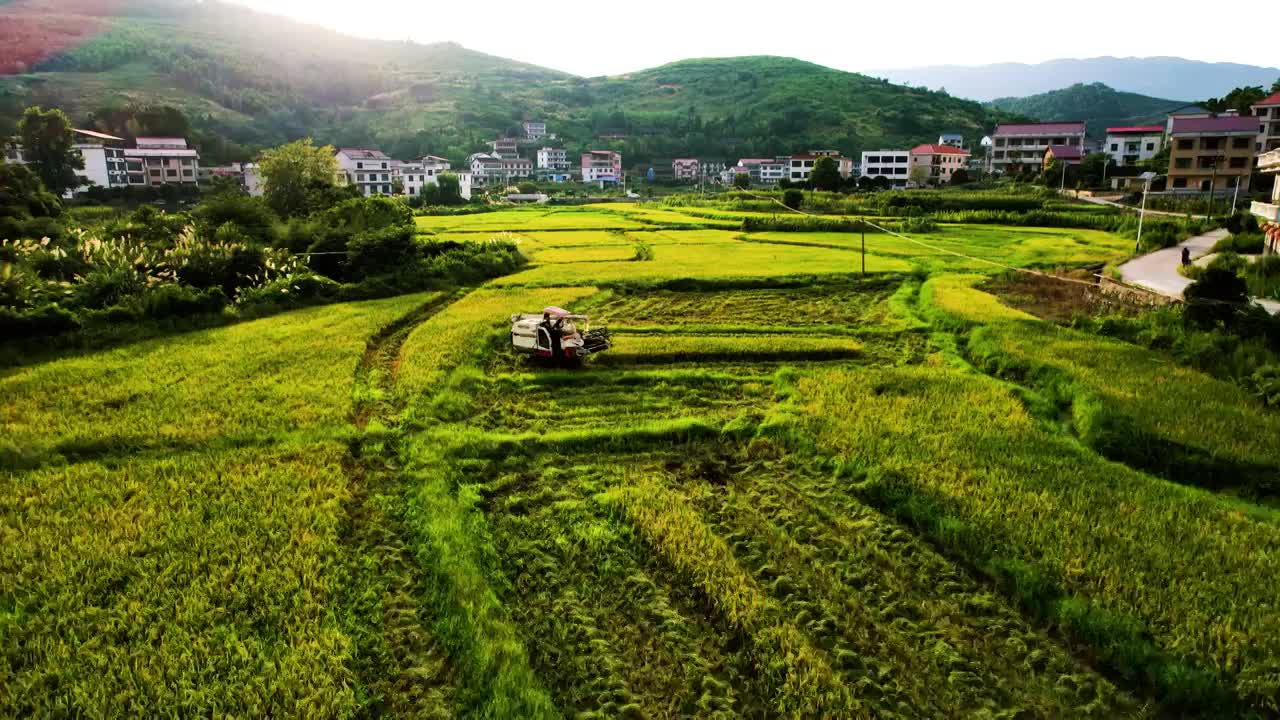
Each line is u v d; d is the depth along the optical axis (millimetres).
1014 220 71312
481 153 181875
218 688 9461
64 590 11281
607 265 44938
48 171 83812
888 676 10297
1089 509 13945
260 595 11375
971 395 20359
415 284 37062
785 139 198250
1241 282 25422
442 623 11023
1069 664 10477
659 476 16344
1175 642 10367
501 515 14523
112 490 14398
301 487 14742
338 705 9305
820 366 24516
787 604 11812
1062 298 34500
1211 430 17344
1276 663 9938
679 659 10586
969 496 14430
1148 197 82875
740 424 18766
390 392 21250
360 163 129750
